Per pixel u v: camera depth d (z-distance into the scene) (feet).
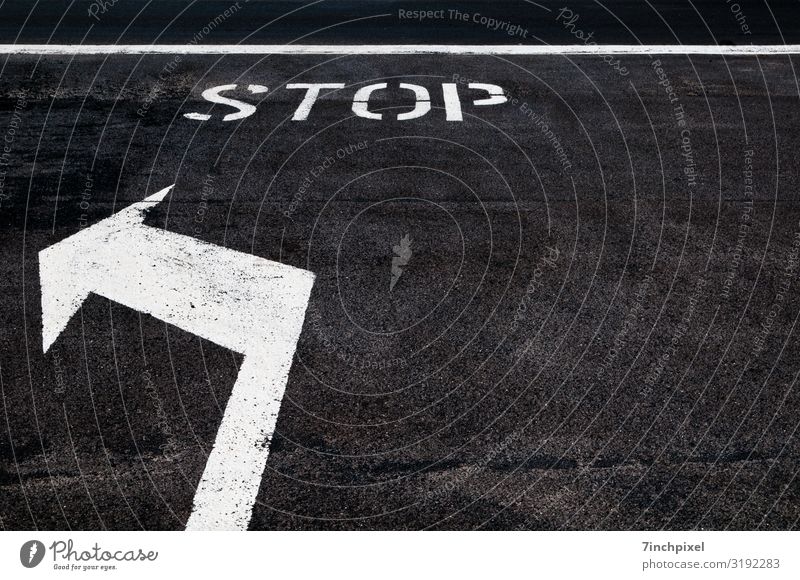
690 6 31.27
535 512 9.84
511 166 18.58
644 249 15.33
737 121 21.08
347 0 31.68
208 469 10.34
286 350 12.43
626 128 20.62
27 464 10.34
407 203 16.92
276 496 10.02
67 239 15.42
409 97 22.43
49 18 29.01
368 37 27.43
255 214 16.46
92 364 12.03
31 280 14.06
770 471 10.34
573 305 13.65
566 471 10.35
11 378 11.73
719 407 11.37
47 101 21.77
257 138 19.83
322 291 13.93
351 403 11.43
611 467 10.40
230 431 10.91
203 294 13.75
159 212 16.51
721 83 23.62
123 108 21.45
